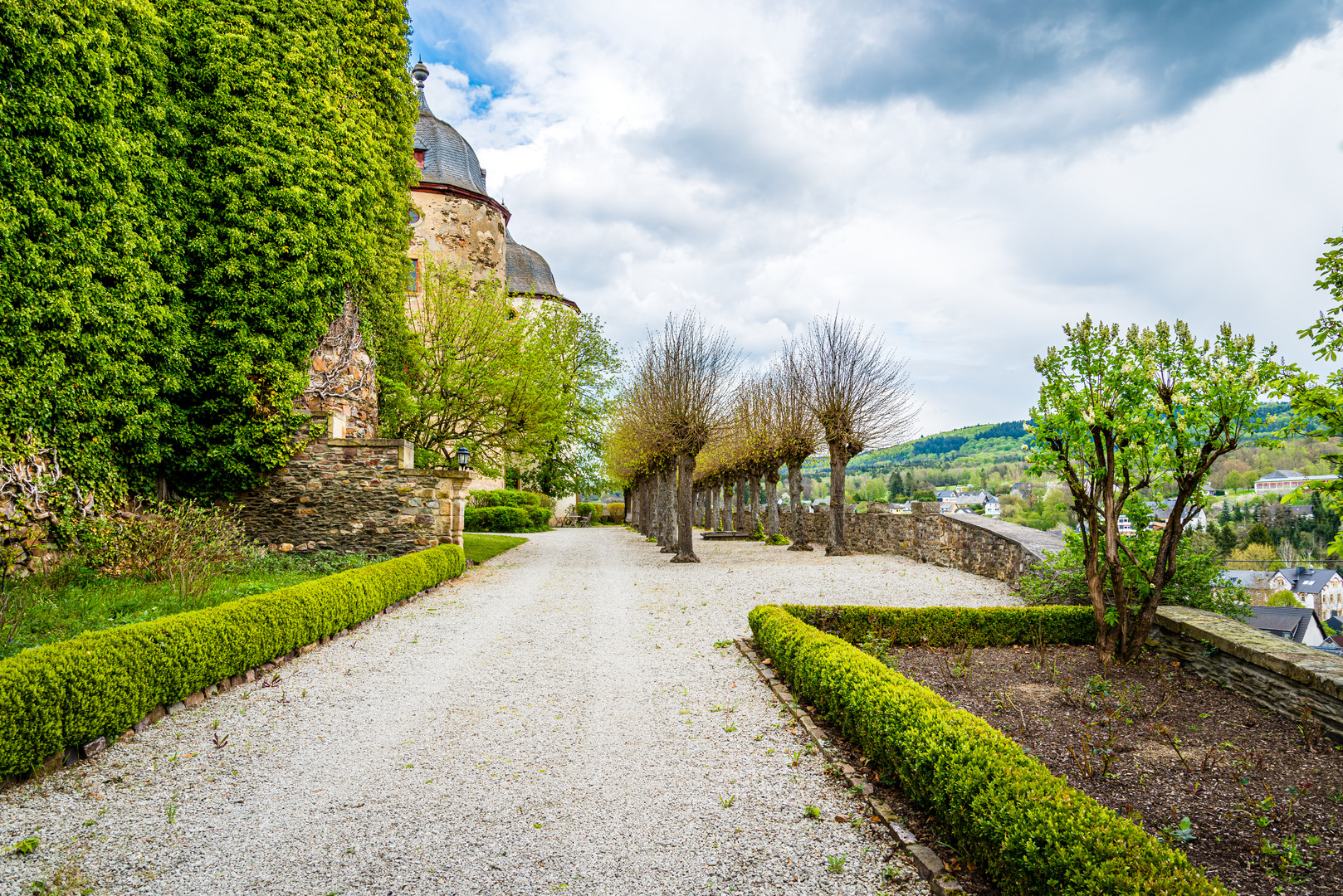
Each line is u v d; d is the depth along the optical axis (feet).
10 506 31.12
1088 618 24.91
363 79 53.93
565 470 139.54
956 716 12.85
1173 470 21.21
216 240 43.57
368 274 52.54
